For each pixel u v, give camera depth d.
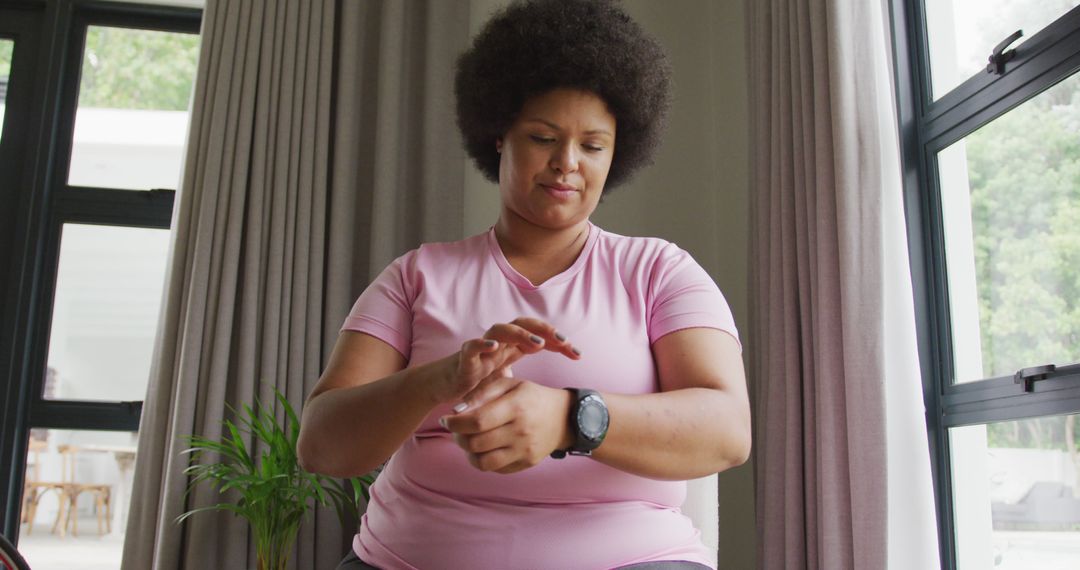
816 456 2.27
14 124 3.38
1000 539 2.10
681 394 0.84
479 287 0.99
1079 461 1.85
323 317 3.03
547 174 0.98
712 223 3.19
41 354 3.25
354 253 3.14
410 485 0.92
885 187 2.20
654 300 0.98
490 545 0.86
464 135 1.22
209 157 3.03
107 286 3.35
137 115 3.49
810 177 2.37
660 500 0.92
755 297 2.67
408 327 1.00
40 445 3.22
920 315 2.36
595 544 0.86
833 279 2.25
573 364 0.92
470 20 3.28
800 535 2.30
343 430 0.83
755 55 2.78
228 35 3.12
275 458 2.53
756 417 2.64
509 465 0.73
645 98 1.05
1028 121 2.05
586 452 0.78
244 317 2.92
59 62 3.41
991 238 2.18
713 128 3.25
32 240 3.27
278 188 3.03
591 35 1.00
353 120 3.16
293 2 3.18
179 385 2.84
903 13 2.51
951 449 2.28
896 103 2.46
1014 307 2.09
